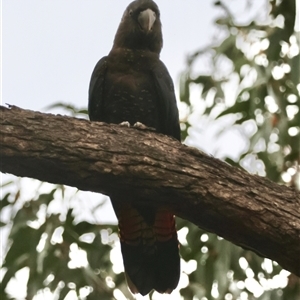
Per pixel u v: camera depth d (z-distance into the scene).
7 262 12.00
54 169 7.63
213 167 8.14
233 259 11.88
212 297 11.72
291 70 12.41
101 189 7.93
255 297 11.74
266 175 12.59
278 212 8.05
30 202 12.17
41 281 11.84
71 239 12.08
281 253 8.16
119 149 7.85
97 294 11.79
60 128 7.73
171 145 8.14
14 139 7.46
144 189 7.94
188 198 7.99
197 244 12.20
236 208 8.01
